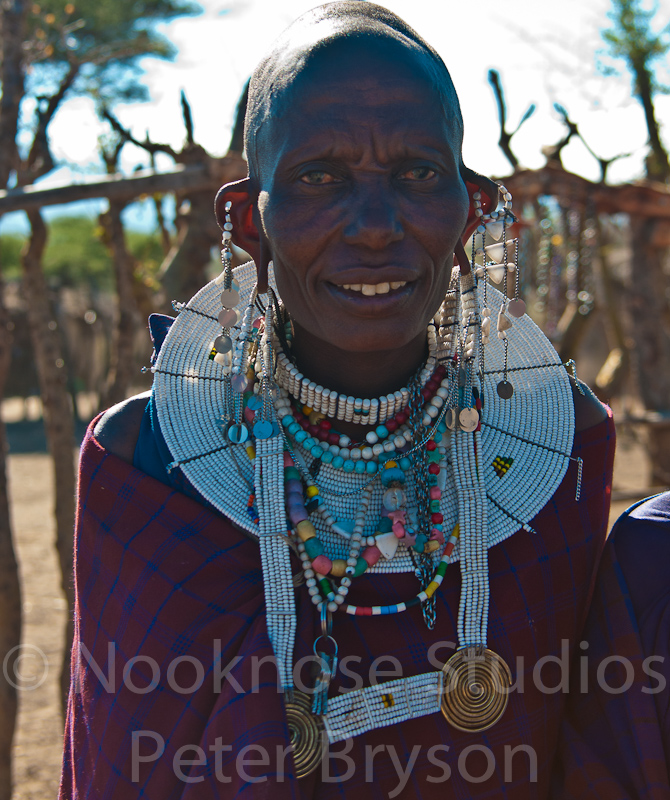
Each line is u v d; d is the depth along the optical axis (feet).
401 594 4.37
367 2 4.19
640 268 18.29
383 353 4.38
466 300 4.68
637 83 18.28
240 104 6.03
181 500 4.39
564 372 4.96
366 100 3.84
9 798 10.84
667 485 18.21
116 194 11.29
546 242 13.75
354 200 3.85
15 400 65.16
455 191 4.02
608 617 4.54
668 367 18.63
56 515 13.85
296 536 4.33
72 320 58.59
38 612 19.89
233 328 4.82
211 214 11.82
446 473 4.60
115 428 4.67
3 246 80.59
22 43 12.10
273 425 4.48
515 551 4.59
